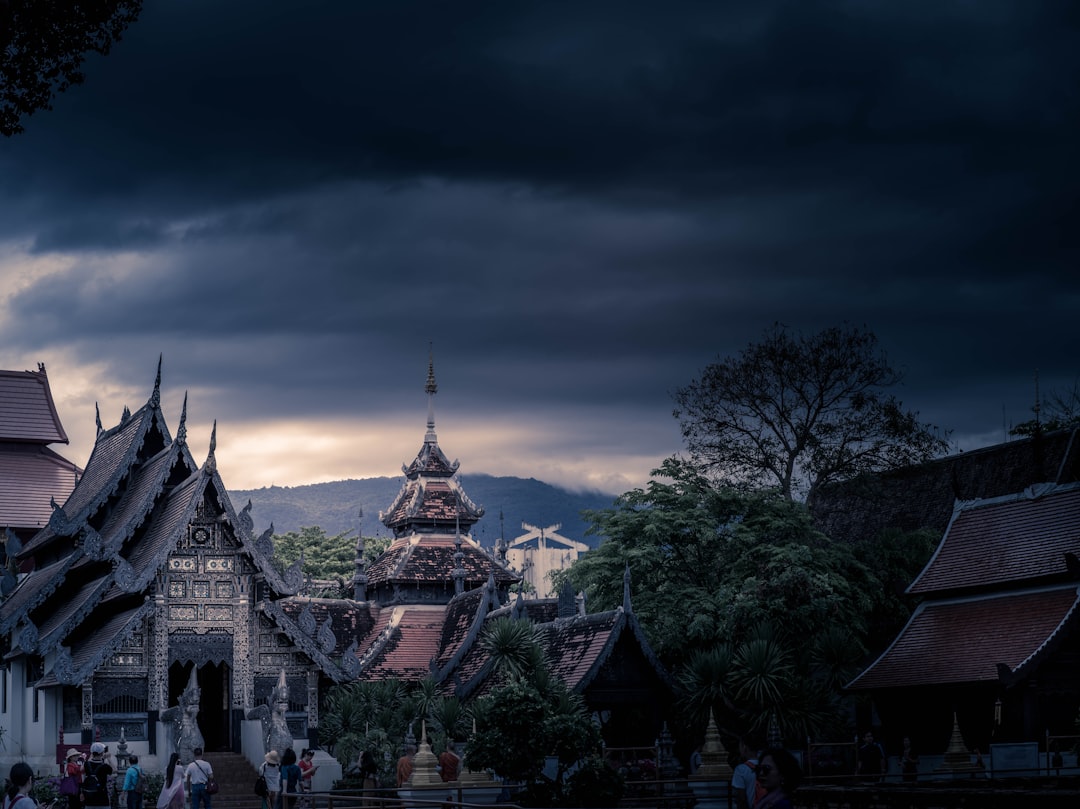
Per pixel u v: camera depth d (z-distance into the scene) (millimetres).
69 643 53375
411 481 68125
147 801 44875
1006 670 46312
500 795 38438
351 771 48062
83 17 22172
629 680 50219
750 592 54781
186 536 50781
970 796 24906
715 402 68500
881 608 60219
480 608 58531
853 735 53531
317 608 63469
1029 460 71250
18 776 19094
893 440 67625
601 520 60938
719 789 40000
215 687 54375
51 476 80500
